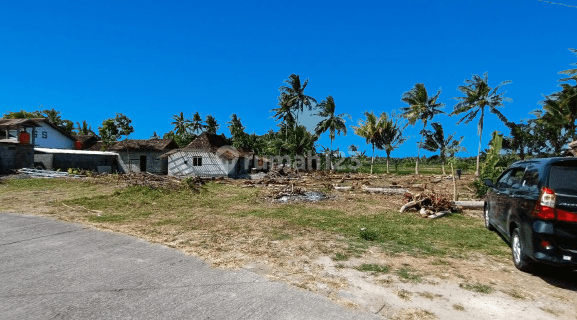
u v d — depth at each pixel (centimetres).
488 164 1627
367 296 347
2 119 2673
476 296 352
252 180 2222
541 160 458
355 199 1218
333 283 382
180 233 628
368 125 4291
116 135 4669
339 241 583
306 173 3334
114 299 328
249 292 351
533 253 387
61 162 2558
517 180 518
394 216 860
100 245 528
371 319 296
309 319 293
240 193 1384
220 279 388
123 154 3073
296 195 1259
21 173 1909
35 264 430
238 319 291
